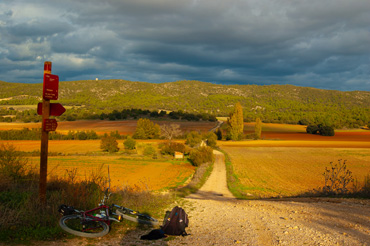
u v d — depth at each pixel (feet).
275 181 102.73
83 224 20.70
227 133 349.41
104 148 214.48
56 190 30.71
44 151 24.98
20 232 19.04
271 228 23.80
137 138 317.83
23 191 28.02
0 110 526.98
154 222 24.16
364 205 36.81
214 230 23.30
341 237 20.65
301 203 40.68
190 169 140.26
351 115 579.89
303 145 289.12
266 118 620.08
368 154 215.72
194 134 280.31
